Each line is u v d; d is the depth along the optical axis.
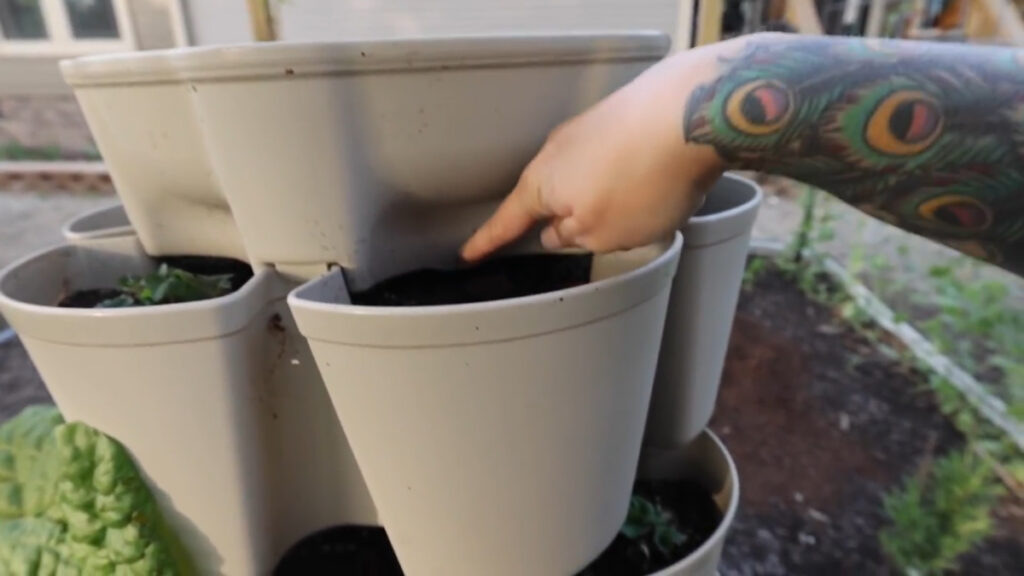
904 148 0.26
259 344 0.42
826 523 0.78
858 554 0.73
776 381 1.06
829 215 1.34
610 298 0.33
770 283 1.38
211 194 0.44
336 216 0.38
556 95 0.37
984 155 0.25
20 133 2.01
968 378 0.96
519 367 0.32
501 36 0.35
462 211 0.43
